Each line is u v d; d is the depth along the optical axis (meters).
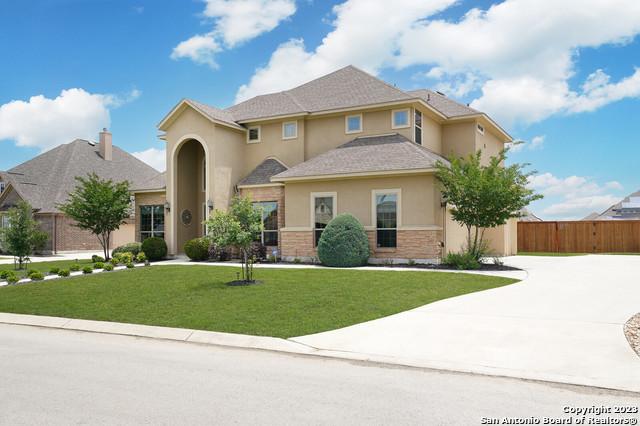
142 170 41.69
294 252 21.00
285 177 20.86
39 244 21.50
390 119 22.17
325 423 4.57
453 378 6.12
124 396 5.41
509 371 6.33
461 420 4.65
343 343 7.92
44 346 8.26
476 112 23.95
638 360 6.68
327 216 20.44
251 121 24.91
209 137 23.89
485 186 16.84
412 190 18.80
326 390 5.62
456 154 24.53
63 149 38.09
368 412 4.86
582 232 29.61
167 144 25.28
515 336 8.08
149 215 26.72
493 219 17.41
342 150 21.88
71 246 33.50
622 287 13.05
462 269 17.05
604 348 7.28
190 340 8.65
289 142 24.42
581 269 17.48
